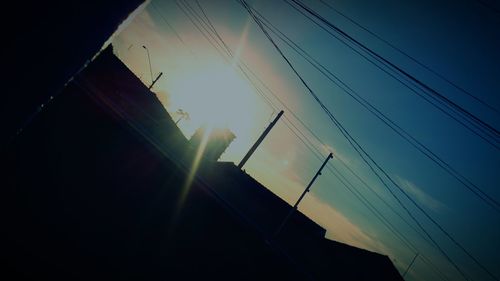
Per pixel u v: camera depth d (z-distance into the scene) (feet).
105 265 22.74
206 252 31.94
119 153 30.37
